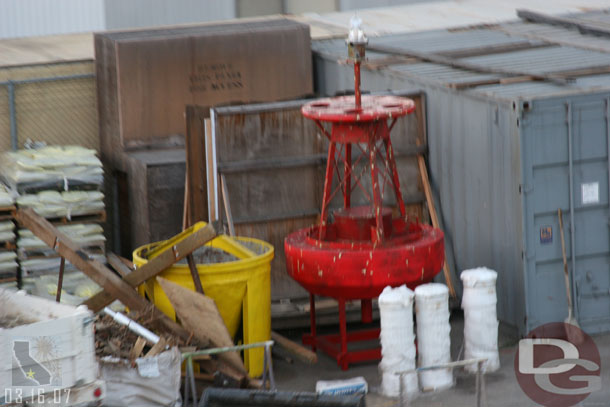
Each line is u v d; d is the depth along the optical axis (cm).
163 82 2956
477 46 3089
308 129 2617
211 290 2186
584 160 2333
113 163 3031
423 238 2291
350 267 2186
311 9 5047
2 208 2617
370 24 3759
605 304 2420
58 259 2680
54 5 4778
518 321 2383
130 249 2947
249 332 2238
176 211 2773
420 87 2672
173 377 1977
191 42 2973
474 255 2531
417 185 2695
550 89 2362
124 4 4800
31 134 3042
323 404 1803
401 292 2150
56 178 2694
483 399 2008
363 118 2158
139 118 2941
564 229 2345
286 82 3128
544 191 2314
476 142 2450
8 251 2664
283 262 2628
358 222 2255
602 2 4066
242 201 2583
